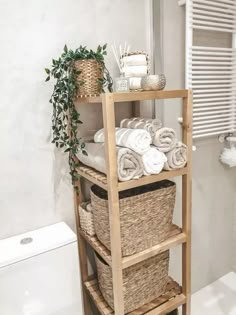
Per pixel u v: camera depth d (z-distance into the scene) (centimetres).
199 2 144
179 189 171
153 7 142
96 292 138
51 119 126
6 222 123
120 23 137
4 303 107
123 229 108
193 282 197
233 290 199
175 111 161
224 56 163
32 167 126
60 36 123
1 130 116
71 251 120
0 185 120
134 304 125
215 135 181
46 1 117
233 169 198
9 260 105
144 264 123
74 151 123
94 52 119
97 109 139
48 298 117
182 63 158
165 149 111
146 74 117
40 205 131
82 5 126
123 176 102
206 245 198
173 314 144
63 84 115
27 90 119
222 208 200
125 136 105
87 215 129
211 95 161
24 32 115
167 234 126
